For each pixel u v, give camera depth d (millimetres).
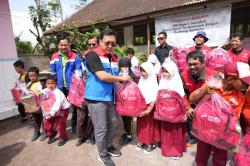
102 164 3305
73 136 4398
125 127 3959
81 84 3783
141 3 10141
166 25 8062
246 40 7422
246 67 2195
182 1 7711
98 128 3107
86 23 10945
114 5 12188
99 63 2953
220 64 3324
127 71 3506
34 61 10641
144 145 3793
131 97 3361
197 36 4117
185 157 3338
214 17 6926
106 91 3061
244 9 7586
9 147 4086
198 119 2266
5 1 5949
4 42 5992
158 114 3197
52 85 3900
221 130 2121
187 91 3279
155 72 3656
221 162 2451
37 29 13250
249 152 2266
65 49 4398
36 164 3428
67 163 3398
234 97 2318
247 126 2408
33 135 4430
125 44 10984
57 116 3924
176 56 4258
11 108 6098
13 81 6199
